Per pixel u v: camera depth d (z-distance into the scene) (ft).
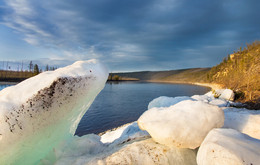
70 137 7.78
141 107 72.90
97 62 7.04
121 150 7.18
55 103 5.40
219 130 6.07
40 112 5.19
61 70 5.65
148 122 7.34
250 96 30.35
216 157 4.68
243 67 55.52
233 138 5.29
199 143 6.69
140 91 151.84
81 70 5.94
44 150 6.38
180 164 6.76
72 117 6.77
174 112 7.43
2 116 4.63
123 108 70.69
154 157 6.77
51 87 5.06
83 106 7.00
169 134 6.67
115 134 15.30
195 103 7.66
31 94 4.91
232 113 9.89
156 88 191.42
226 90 35.27
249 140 5.24
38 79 5.27
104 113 61.36
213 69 242.99
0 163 5.25
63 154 6.86
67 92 5.51
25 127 5.06
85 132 41.22
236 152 4.53
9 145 4.98
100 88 7.14
